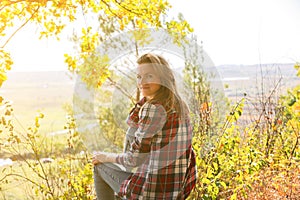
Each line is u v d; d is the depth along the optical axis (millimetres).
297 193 3830
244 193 3490
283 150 4402
